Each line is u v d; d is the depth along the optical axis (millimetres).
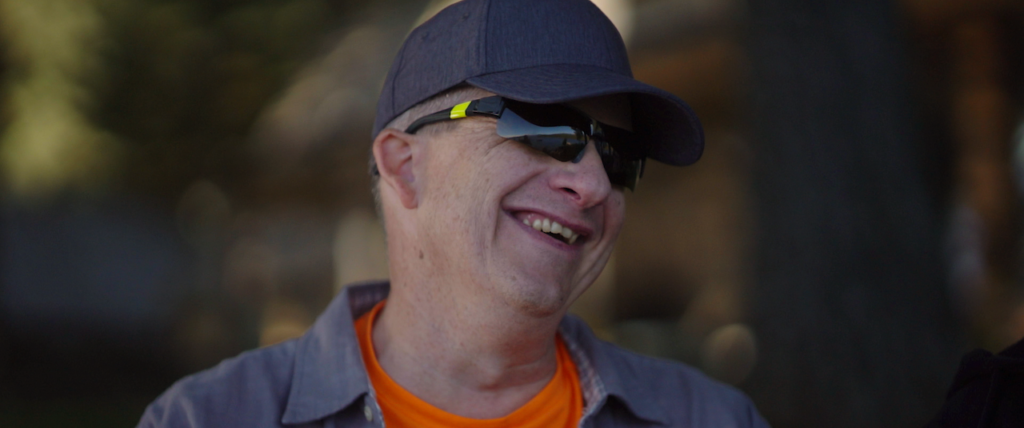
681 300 7578
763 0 3486
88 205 10266
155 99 9703
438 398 1417
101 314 9945
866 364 3098
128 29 9055
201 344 9820
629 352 1669
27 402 6707
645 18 6027
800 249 3275
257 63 10539
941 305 3178
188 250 11000
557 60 1350
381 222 1538
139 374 8734
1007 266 6074
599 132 1343
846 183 3258
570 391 1508
